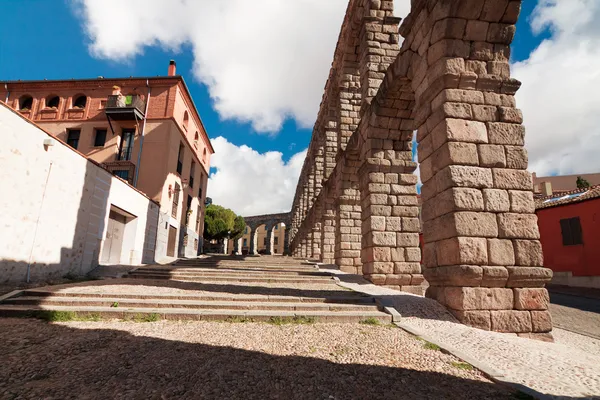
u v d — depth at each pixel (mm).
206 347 4121
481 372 3477
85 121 19344
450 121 6535
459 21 6754
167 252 19203
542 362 3801
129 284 8414
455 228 6023
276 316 5672
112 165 18094
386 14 13148
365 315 5777
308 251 29672
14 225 8203
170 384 3000
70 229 10305
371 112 11531
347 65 17031
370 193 11039
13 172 8164
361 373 3387
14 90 20312
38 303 6059
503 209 6238
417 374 3391
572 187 43594
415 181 11344
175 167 19875
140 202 15367
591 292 15656
